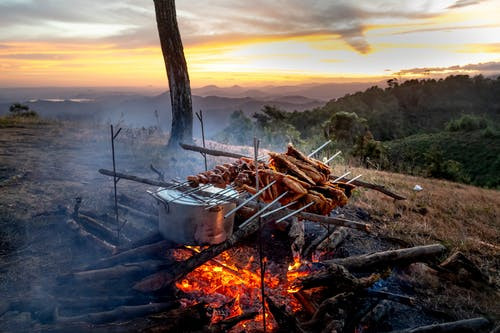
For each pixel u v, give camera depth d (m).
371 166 15.30
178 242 4.36
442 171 16.70
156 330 3.11
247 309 3.76
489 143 44.12
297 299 3.85
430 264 4.78
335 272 3.77
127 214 5.99
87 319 3.30
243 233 4.24
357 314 3.72
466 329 3.59
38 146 10.66
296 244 4.95
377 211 6.91
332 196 4.11
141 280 3.88
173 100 10.33
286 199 3.94
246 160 4.60
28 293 3.60
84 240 4.88
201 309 3.34
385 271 4.00
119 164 8.99
